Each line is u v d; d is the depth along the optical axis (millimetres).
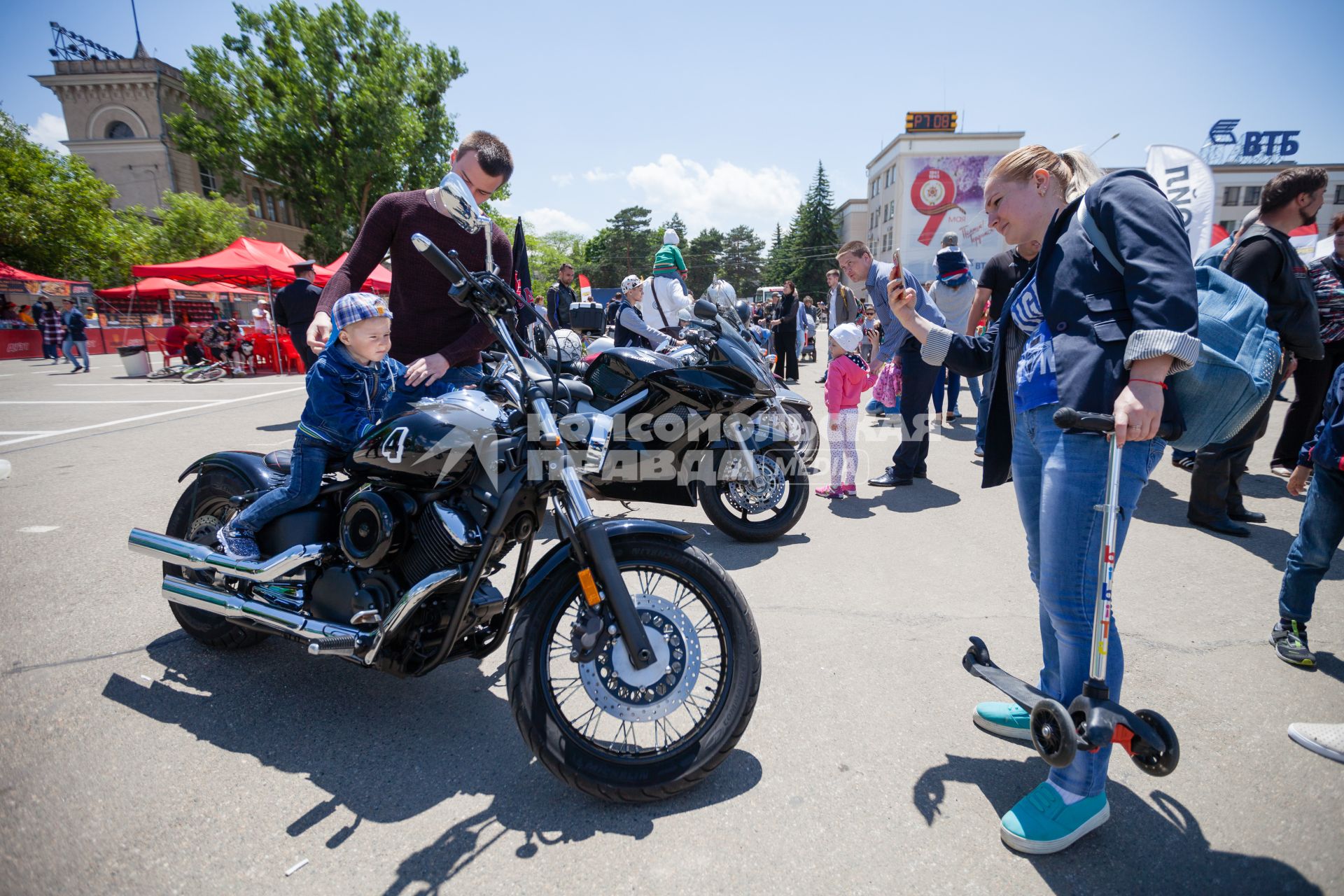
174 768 2309
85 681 2846
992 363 2430
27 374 16203
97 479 6051
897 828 2035
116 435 8086
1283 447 5816
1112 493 1780
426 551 2258
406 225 3213
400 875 1863
